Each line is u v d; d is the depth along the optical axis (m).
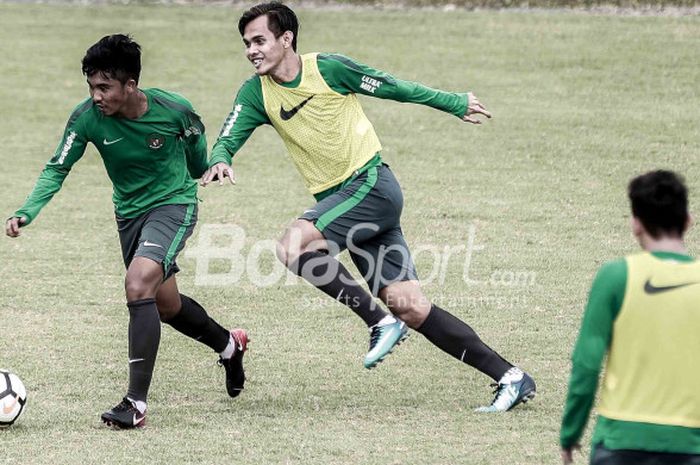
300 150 23.16
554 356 26.45
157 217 22.84
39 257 35.62
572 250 35.56
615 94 55.94
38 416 22.52
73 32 71.62
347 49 63.88
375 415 22.56
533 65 60.88
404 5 75.25
